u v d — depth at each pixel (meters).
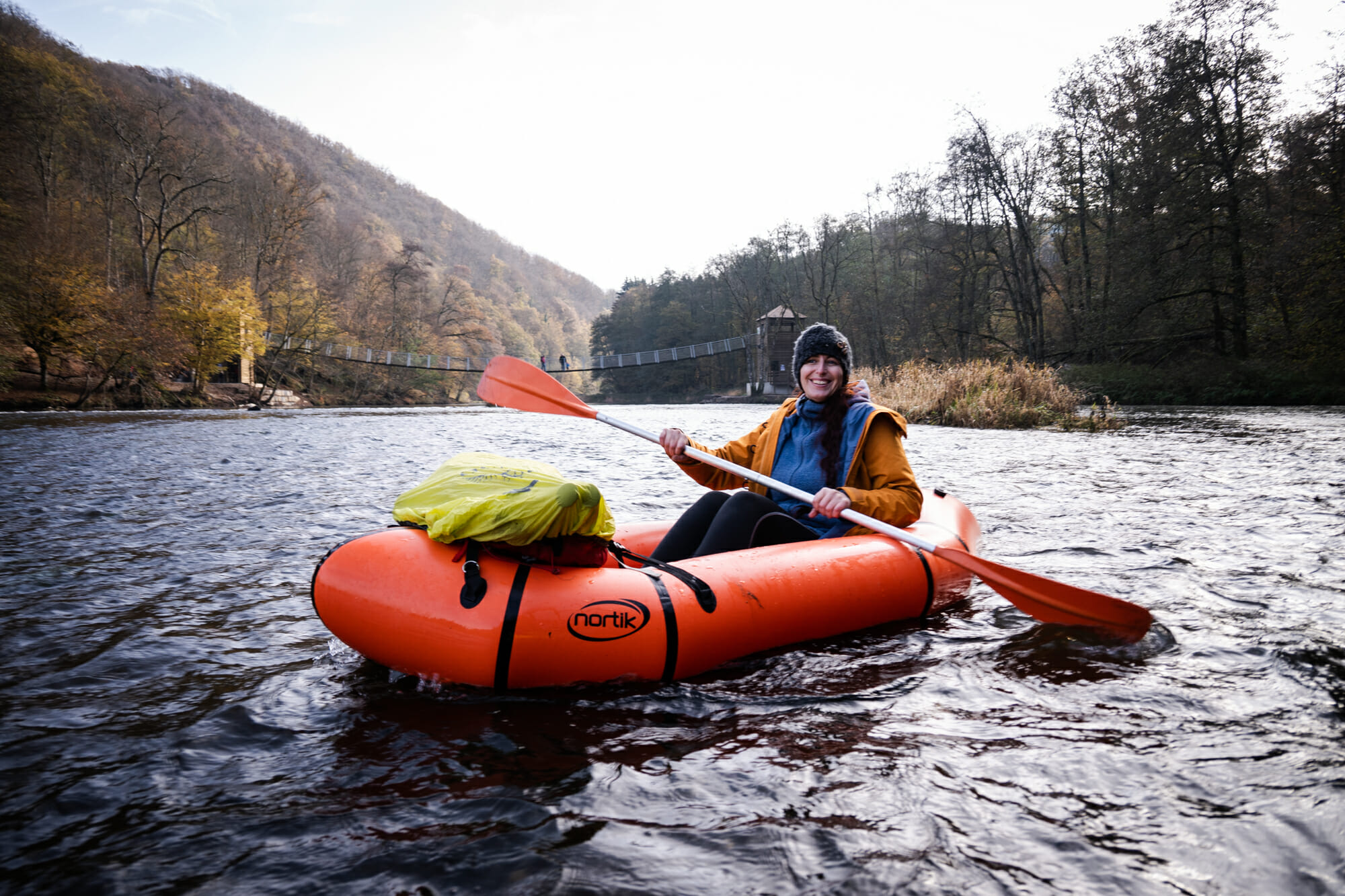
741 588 2.42
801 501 3.03
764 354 45.28
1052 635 2.67
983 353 32.22
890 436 2.98
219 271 33.34
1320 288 22.11
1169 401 23.42
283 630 2.71
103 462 8.30
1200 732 1.91
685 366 62.53
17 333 22.28
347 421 19.95
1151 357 26.25
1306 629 2.69
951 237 33.06
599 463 8.25
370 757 1.79
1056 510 5.16
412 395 46.84
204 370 29.23
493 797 1.61
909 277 39.50
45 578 3.37
